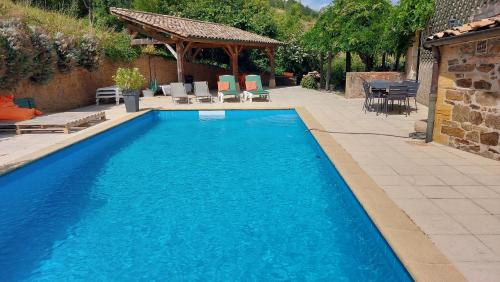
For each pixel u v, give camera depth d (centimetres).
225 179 599
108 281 331
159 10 2416
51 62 1045
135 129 1030
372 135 754
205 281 327
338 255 364
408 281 277
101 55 1327
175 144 851
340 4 1599
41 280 336
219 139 892
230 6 2545
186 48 1546
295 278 327
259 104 1288
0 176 527
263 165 671
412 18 1228
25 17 1009
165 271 344
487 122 562
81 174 641
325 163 639
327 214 459
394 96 981
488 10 816
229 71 2352
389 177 486
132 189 562
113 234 419
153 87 1641
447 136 652
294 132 957
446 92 644
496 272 265
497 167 521
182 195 533
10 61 877
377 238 350
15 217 473
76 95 1281
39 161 617
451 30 585
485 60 552
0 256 379
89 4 2312
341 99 1437
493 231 329
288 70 2544
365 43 1499
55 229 437
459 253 291
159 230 426
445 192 429
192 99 1456
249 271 340
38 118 880
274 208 480
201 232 418
